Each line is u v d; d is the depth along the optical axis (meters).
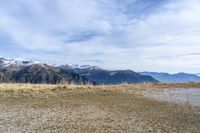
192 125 15.18
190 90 34.50
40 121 15.91
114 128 14.42
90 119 16.62
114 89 33.69
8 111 19.05
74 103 23.12
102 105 22.23
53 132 13.49
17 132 13.38
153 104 22.83
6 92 28.27
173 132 13.66
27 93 28.19
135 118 17.00
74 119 16.58
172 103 23.34
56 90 31.23
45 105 21.88
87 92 30.66
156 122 15.90
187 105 22.14
